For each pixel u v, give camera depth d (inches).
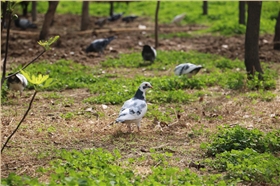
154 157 444.1
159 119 581.6
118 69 900.0
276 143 483.2
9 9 390.3
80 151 462.6
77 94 711.7
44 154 458.0
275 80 784.9
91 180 353.4
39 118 589.3
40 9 1936.5
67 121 578.9
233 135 481.4
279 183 398.6
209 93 709.3
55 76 799.1
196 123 576.1
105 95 678.5
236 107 637.3
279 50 1077.8
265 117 595.5
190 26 1552.7
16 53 1007.0
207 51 1093.8
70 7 1977.1
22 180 368.2
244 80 747.4
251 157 432.1
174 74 804.0
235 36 1310.3
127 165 426.9
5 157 453.1
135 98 536.4
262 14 1541.6
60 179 373.4
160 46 1165.1
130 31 1440.7
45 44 384.2
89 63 948.0
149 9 1883.6
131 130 544.4
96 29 1445.6
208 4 1867.6
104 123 570.3
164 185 361.1
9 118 580.4
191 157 468.4
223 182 376.8
